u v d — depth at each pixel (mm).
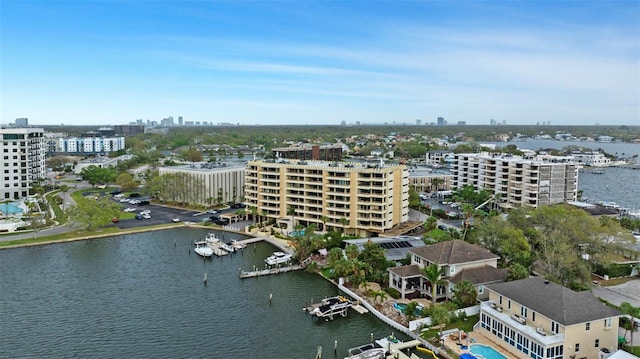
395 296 130125
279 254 170875
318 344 107500
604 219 172375
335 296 135125
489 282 121000
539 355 90500
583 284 128500
